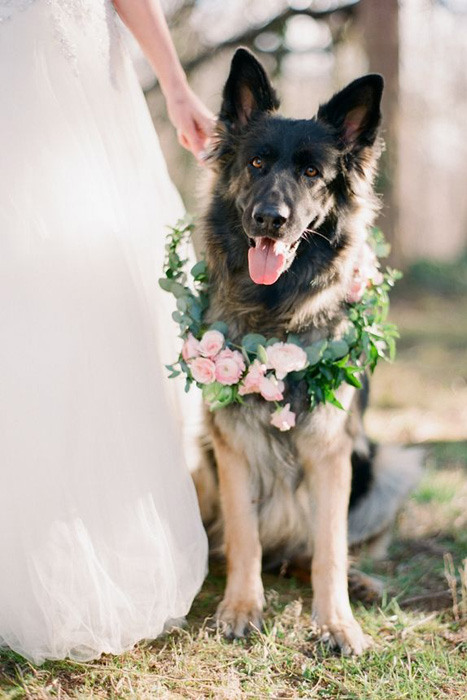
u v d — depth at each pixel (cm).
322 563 303
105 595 255
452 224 2555
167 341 326
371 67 945
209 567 362
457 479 470
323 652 278
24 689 241
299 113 1031
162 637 284
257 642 282
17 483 245
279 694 254
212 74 1024
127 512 262
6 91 255
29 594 249
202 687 253
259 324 319
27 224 253
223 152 334
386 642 290
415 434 595
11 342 246
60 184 261
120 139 297
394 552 384
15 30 257
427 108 1194
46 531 247
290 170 313
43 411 246
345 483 314
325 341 306
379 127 330
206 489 358
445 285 1377
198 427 352
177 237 324
